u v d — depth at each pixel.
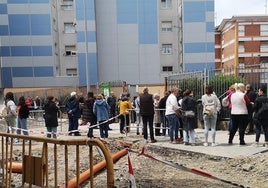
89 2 39.66
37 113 22.09
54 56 40.91
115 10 40.62
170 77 17.61
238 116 9.94
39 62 40.62
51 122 12.09
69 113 14.18
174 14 42.59
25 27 40.53
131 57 41.00
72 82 40.06
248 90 11.93
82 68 39.78
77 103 14.23
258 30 63.75
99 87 31.19
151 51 41.19
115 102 16.92
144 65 41.16
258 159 8.03
